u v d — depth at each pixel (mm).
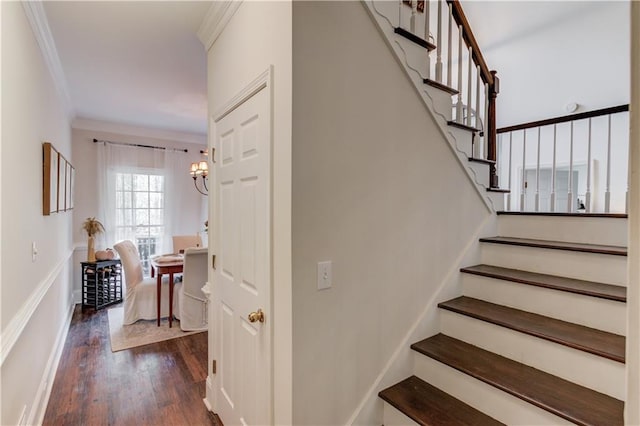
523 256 2168
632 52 519
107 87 3547
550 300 1815
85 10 2164
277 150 1450
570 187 3129
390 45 1724
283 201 1407
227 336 2027
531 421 1398
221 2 1965
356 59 1582
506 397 1478
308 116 1403
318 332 1463
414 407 1604
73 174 4418
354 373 1616
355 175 1587
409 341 1867
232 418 1926
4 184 1511
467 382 1626
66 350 3145
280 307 1442
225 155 2068
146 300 3955
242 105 1816
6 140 1548
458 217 2193
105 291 4633
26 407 1877
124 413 2195
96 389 2475
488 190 2436
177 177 5680
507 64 5367
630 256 524
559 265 2012
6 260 1536
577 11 4066
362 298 1637
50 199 2525
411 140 1858
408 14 1936
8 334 1529
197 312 3691
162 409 2248
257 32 1628
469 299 2137
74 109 4320
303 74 1384
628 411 525
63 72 3143
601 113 2883
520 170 5176
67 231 4070
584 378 1468
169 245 5570
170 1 2076
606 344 1478
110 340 3385
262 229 1588
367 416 1669
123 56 2832
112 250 4762
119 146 5145
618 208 4398
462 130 2186
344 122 1535
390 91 1740
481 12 4055
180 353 3111
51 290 2742
